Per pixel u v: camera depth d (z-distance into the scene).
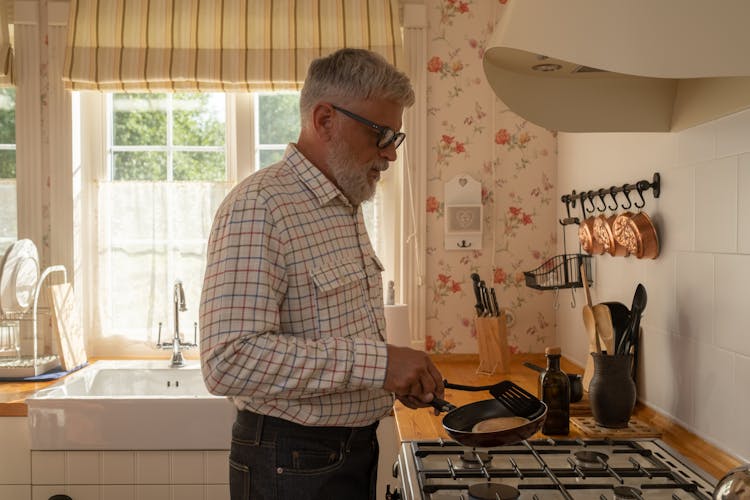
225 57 2.68
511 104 1.70
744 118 1.41
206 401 2.28
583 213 2.32
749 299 1.40
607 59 1.17
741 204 1.42
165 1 2.69
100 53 2.69
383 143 1.28
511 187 2.74
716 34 1.10
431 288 2.76
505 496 1.26
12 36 2.83
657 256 1.82
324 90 1.27
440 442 1.60
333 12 2.68
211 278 1.18
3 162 2.86
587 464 1.47
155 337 2.89
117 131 2.91
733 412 1.46
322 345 1.17
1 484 2.30
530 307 2.74
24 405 2.29
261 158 2.90
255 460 1.28
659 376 1.82
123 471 2.29
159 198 2.88
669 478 1.36
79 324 2.76
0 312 2.57
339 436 1.29
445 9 2.73
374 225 2.84
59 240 2.79
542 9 1.28
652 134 1.84
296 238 1.22
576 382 1.92
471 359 2.74
